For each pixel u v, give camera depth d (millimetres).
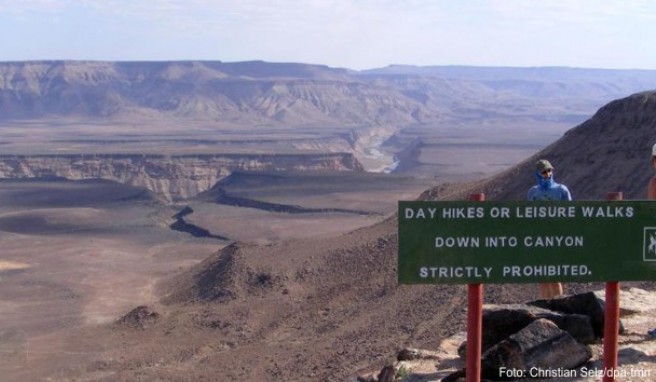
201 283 56500
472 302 9562
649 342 11898
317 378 31312
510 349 10852
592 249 9516
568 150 49625
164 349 42750
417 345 30719
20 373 42281
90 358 43375
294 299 47688
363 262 50125
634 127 46344
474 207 9406
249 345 40938
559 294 13414
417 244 9430
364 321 39281
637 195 41000
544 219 9461
